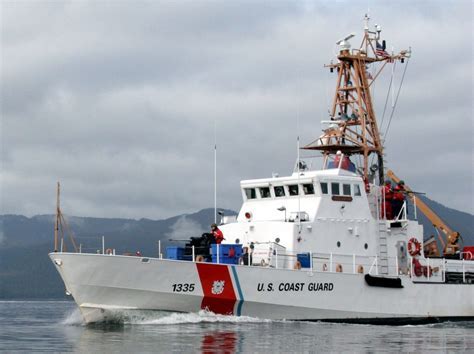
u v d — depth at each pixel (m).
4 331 36.06
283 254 36.22
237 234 38.78
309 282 36.09
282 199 39.00
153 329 32.22
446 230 47.19
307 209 37.88
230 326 33.38
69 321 42.72
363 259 38.75
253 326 33.62
